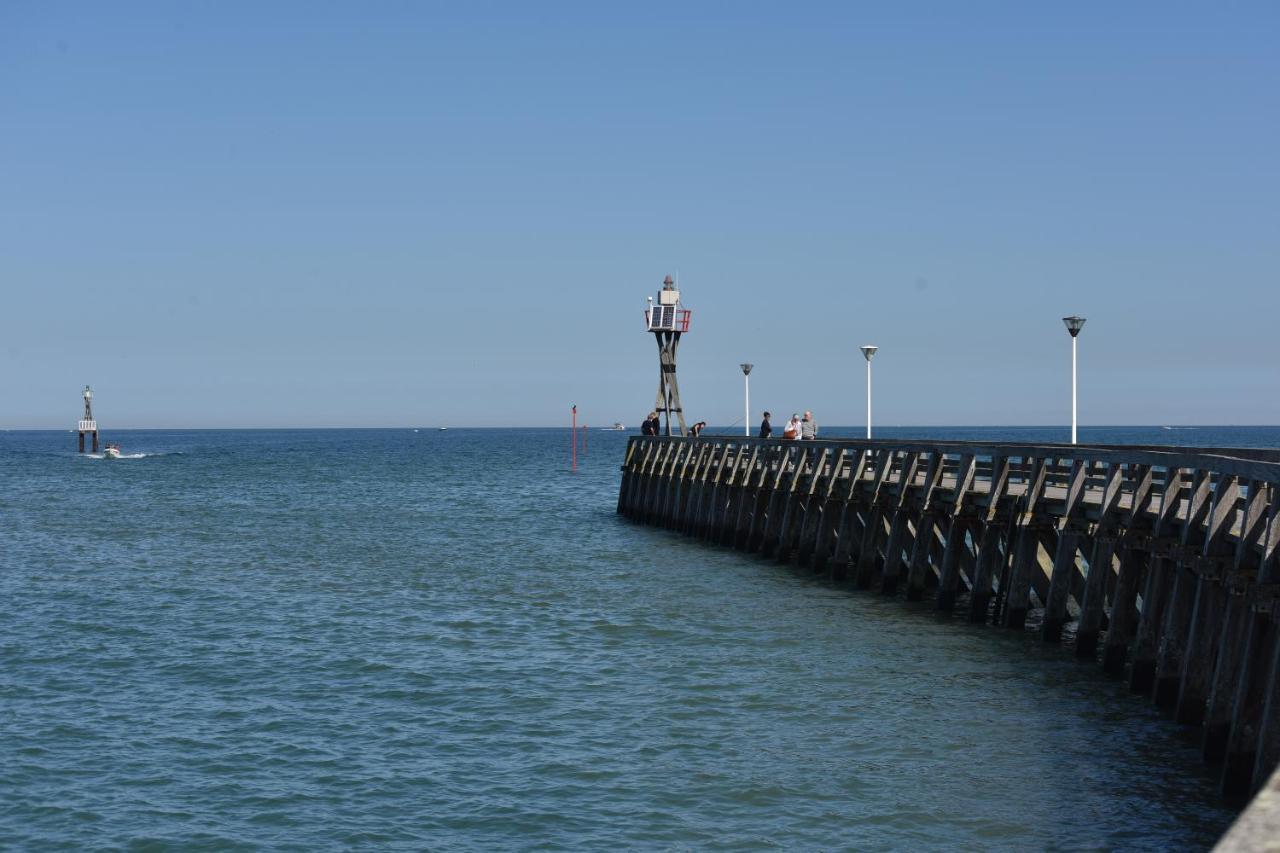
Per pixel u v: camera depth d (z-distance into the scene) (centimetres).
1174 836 1377
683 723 1862
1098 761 1639
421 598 3112
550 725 1861
